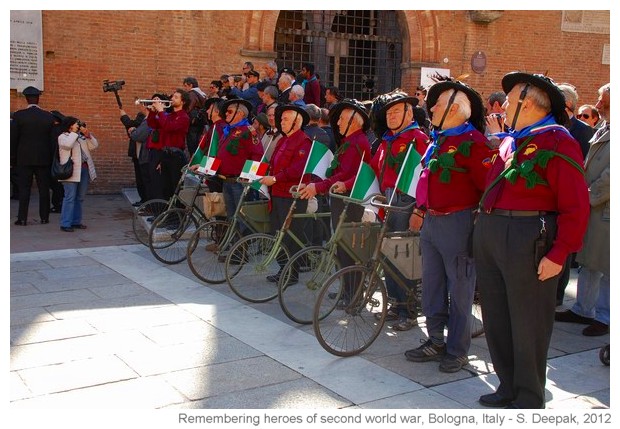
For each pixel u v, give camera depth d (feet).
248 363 15.79
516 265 12.20
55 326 18.26
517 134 12.48
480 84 54.24
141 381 14.61
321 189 19.75
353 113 19.51
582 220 11.62
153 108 29.66
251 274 21.58
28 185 33.40
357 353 16.49
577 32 57.11
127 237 30.94
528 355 12.52
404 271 16.99
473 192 14.92
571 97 18.47
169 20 45.06
